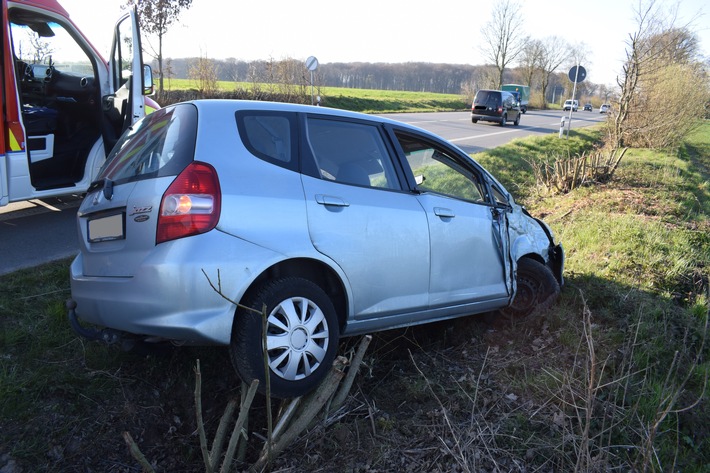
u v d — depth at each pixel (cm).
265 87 2247
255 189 308
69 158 704
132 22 697
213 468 270
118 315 303
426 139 417
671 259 621
